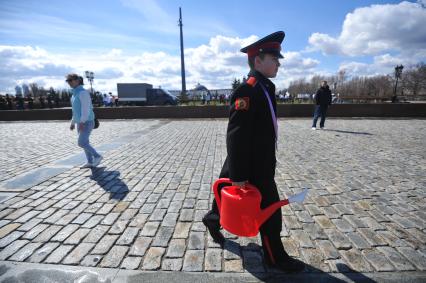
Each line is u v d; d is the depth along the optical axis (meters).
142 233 2.99
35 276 2.32
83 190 4.27
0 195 4.07
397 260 2.49
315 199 3.87
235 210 2.07
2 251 2.67
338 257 2.54
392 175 4.95
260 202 2.12
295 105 16.45
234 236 2.92
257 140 2.06
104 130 11.27
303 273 2.33
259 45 2.04
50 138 9.50
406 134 9.70
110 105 26.66
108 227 3.12
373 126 12.01
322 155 6.50
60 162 6.02
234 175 1.99
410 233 2.94
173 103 27.48
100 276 2.32
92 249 2.70
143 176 4.96
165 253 2.63
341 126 12.04
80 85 5.27
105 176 4.97
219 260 2.52
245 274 2.33
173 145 7.85
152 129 11.56
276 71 2.15
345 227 3.07
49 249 2.70
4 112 16.83
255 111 1.99
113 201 3.84
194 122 14.51
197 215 3.41
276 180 4.73
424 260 2.49
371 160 6.03
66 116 16.97
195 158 6.27
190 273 2.35
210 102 21.50
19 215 3.42
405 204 3.68
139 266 2.44
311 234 2.94
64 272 2.37
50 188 4.36
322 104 10.93
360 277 2.28
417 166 5.55
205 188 4.33
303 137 9.04
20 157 6.56
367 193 4.08
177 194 4.09
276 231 2.25
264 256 2.36
